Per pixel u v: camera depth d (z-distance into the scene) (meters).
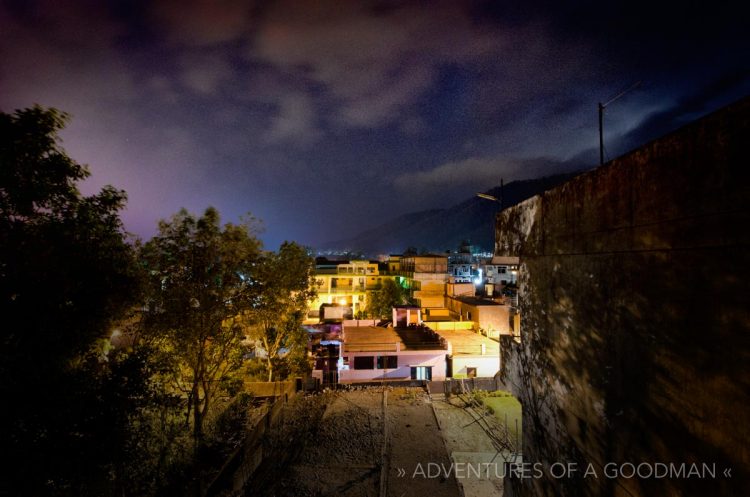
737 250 1.71
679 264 2.07
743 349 1.70
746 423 1.69
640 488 2.39
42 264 5.20
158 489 9.18
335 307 29.56
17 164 5.16
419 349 21.70
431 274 38.56
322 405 16.12
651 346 2.30
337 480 10.88
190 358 11.05
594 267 2.91
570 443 3.25
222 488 9.77
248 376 19.12
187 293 10.59
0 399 4.62
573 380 3.21
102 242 6.29
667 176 2.15
